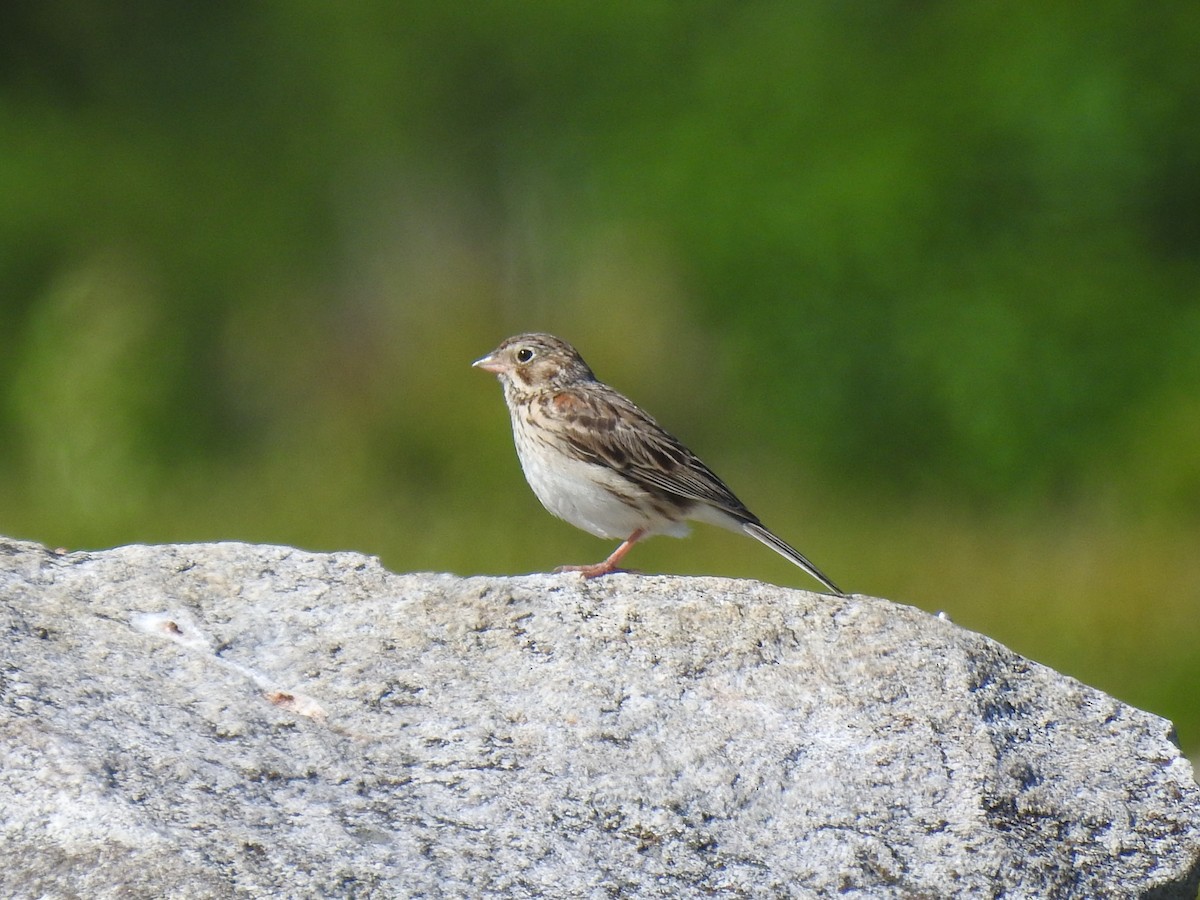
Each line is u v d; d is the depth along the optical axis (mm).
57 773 4531
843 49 22250
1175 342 19141
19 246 26094
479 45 27297
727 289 21125
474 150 27609
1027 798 5059
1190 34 19797
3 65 29516
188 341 22500
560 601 5762
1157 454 16656
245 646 5434
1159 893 4883
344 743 4957
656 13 24875
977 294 19688
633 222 22578
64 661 5148
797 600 5801
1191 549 14461
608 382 22016
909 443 19766
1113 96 19703
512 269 25266
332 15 28953
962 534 16016
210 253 27391
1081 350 19156
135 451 18344
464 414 19531
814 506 17797
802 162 21203
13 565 5707
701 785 4961
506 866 4523
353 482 17406
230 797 4590
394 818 4641
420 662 5410
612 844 4688
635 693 5312
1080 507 17375
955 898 4699
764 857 4742
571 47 26062
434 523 15602
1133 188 19844
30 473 19016
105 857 4324
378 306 25672
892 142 20516
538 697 5270
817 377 20250
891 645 5602
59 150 27781
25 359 19828
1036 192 20172
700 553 14625
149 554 5887
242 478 18328
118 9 30266
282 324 25094
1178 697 11359
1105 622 12602
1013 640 12367
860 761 5117
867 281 20234
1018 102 20109
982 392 19156
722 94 22578
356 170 28406
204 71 30281
